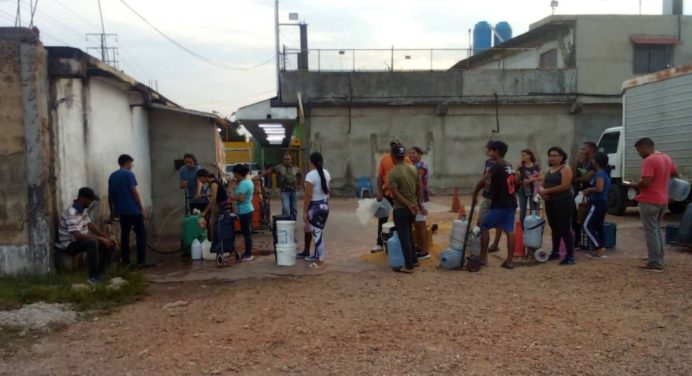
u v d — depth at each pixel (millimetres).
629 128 13258
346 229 12422
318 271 7832
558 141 23188
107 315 5836
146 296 6617
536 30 24047
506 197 7746
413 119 22766
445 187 22969
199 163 12250
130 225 8234
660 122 12164
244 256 8711
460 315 5668
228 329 5320
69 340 5074
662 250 7559
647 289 6562
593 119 23250
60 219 7246
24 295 6215
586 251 8859
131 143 10852
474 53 25969
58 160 7422
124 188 8086
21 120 6953
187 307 6105
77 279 6914
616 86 23000
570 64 23344
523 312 5746
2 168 6980
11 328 5324
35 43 6895
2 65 6891
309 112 22438
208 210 8492
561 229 8000
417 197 7840
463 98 22719
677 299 6121
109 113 9602
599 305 5957
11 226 7004
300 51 22688
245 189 8609
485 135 22984
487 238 7934
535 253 8234
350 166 22578
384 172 8867
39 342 5016
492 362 4453
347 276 7496
